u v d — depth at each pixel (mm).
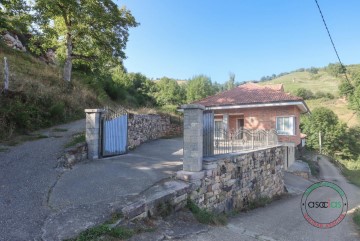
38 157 7809
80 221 4496
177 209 5988
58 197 5492
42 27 17938
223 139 9242
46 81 16312
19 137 9742
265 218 8344
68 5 17078
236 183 9141
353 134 45844
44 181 6309
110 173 7262
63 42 19594
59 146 8938
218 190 7891
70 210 4910
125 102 28797
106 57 20469
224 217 7297
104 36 19531
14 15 17156
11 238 3910
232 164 8906
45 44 19250
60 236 4031
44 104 13039
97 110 8930
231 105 18812
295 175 20000
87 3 17484
